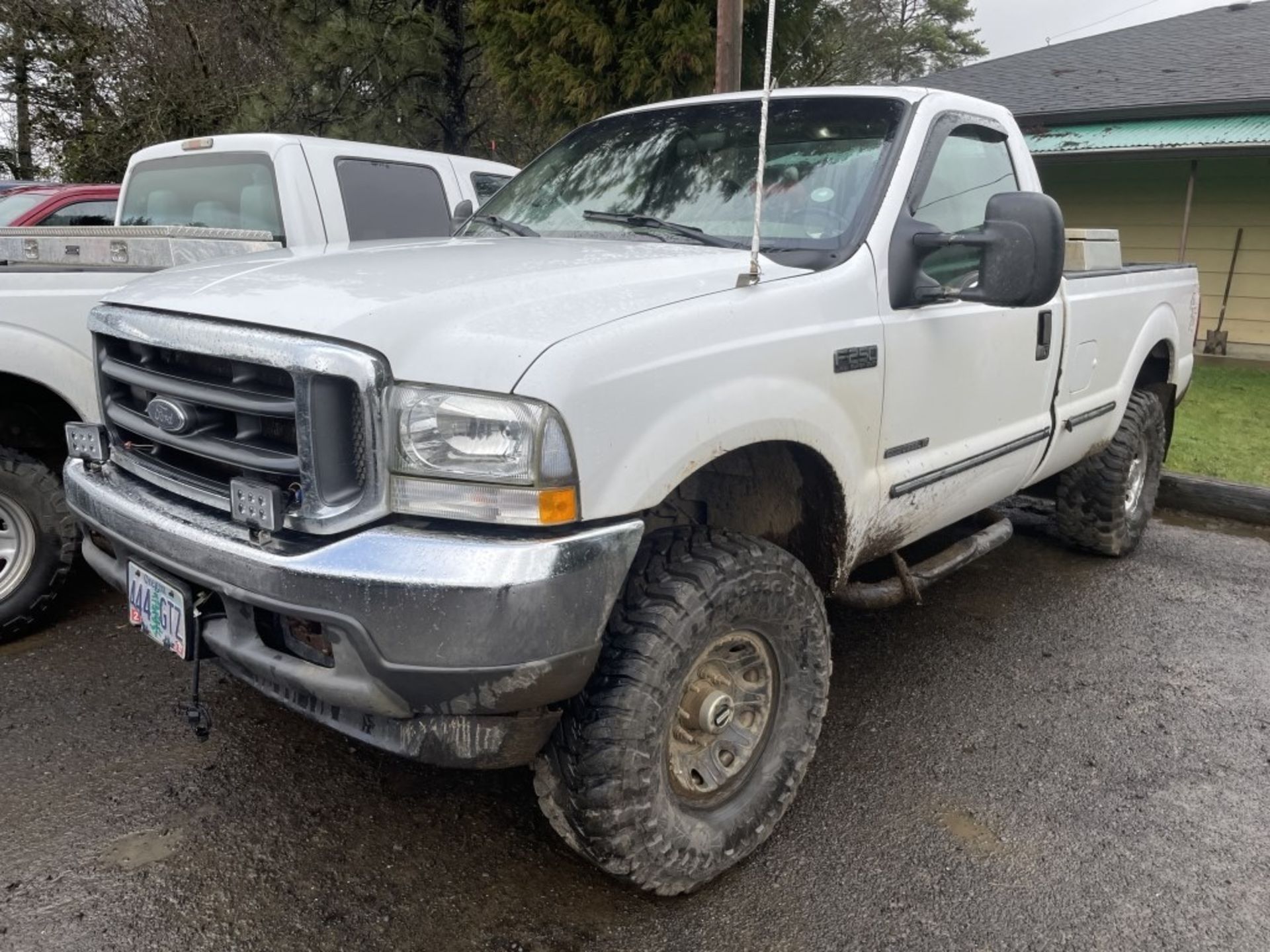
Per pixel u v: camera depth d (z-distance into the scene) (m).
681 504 2.79
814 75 10.56
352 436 2.03
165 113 13.75
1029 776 3.12
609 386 2.04
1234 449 7.38
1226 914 2.50
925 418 3.09
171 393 2.35
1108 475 4.85
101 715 3.30
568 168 3.71
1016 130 3.81
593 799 2.24
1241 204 12.73
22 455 3.70
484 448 1.95
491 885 2.54
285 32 14.14
